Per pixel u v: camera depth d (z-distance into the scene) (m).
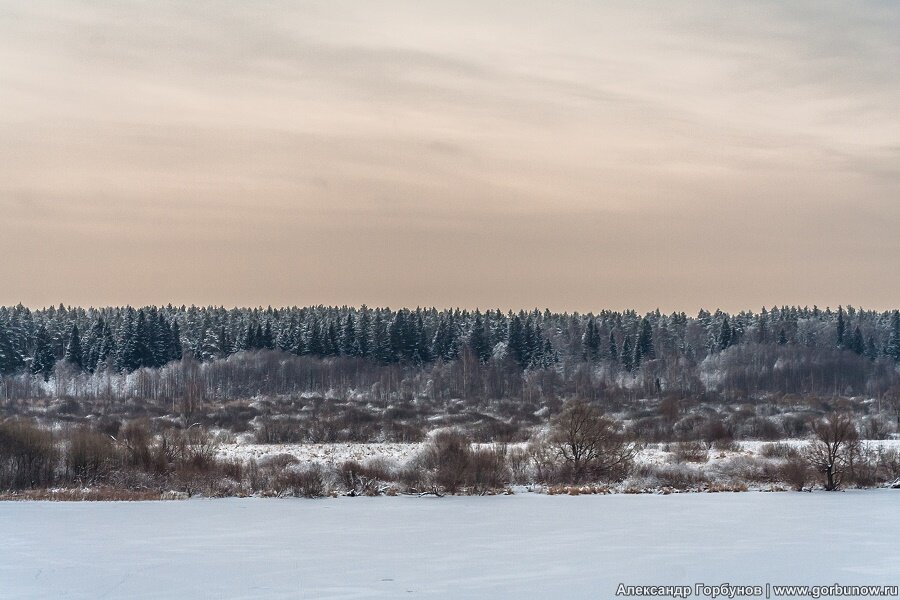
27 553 40.19
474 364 173.62
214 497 58.75
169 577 35.53
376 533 44.97
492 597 32.34
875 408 125.56
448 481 60.50
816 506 53.94
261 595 32.81
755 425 99.38
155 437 73.69
